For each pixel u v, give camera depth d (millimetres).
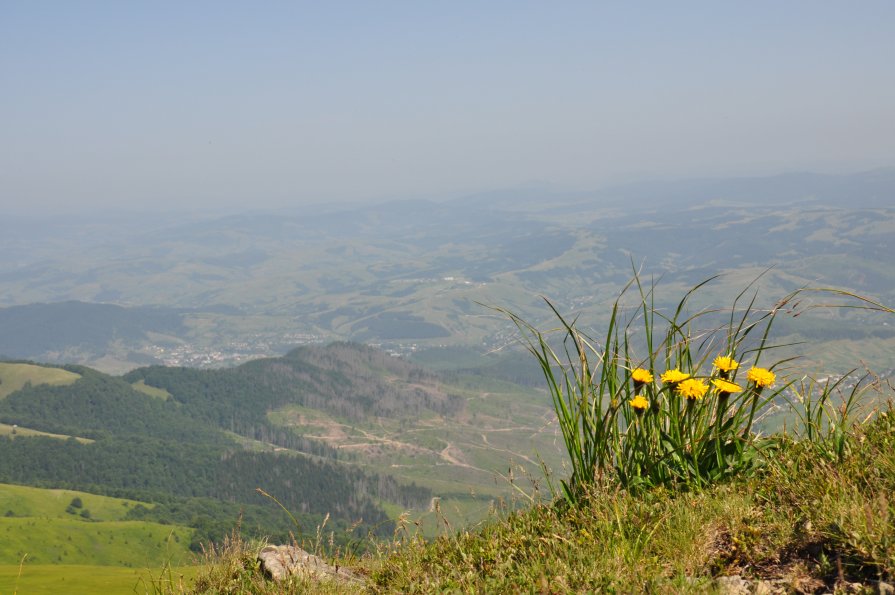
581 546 1515
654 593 1351
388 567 1672
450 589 1493
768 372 1680
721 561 1439
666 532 1521
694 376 1703
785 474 1599
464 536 1704
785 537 1444
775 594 1335
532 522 1653
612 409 1708
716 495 1608
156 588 1675
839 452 1631
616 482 1694
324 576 1662
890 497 1423
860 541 1338
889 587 1263
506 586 1450
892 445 1575
